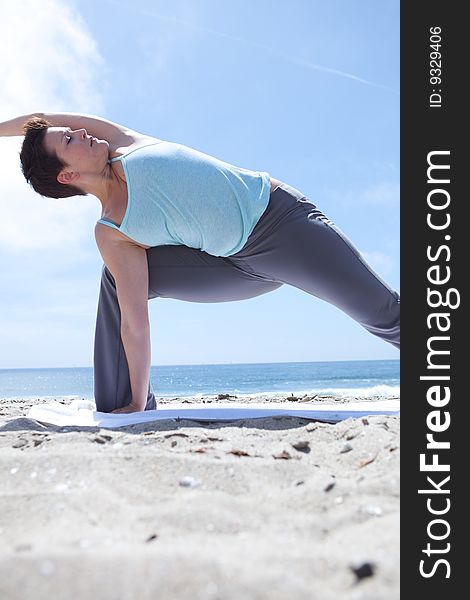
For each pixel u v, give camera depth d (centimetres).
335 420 246
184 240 273
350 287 275
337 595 80
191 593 77
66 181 263
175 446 183
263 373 4091
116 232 264
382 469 156
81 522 113
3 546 103
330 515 120
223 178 265
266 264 281
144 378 269
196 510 120
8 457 157
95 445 181
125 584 79
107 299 281
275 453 172
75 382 3978
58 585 79
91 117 285
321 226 274
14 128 281
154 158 260
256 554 93
